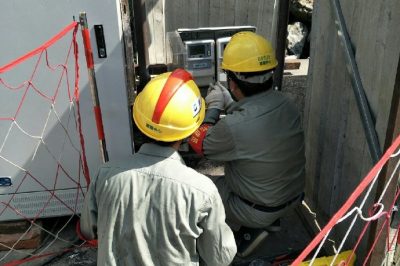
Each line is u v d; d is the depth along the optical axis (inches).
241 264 97.1
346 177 89.4
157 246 56.3
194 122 60.7
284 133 85.8
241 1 179.0
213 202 57.2
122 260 57.5
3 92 95.1
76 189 107.0
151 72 168.2
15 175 103.5
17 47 91.7
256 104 85.0
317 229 106.3
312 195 111.7
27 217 108.1
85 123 100.7
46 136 100.6
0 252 107.3
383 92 69.7
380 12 71.4
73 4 89.7
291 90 172.6
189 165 140.9
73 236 111.0
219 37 127.0
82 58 94.3
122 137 103.6
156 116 58.1
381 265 66.6
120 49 94.6
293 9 256.1
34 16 89.6
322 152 102.6
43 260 103.4
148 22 199.9
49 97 97.0
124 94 99.1
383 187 61.0
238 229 96.0
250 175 86.6
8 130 98.7
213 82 127.4
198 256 61.3
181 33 126.5
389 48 68.1
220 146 85.4
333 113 94.3
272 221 91.7
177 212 55.2
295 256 99.7
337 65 91.1
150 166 57.6
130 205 56.1
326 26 96.4
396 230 68.1
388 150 51.3
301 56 248.4
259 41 85.5
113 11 91.1
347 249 89.5
